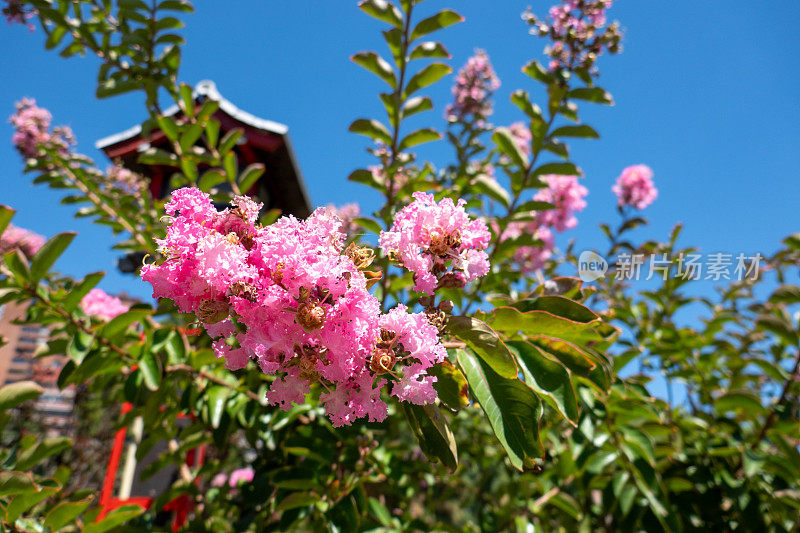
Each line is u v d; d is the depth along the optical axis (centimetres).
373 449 60
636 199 107
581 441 53
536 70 65
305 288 26
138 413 65
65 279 58
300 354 27
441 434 29
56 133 103
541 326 35
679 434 66
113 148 143
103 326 51
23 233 83
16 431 114
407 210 32
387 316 27
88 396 112
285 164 164
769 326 63
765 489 62
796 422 60
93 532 50
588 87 64
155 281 26
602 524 71
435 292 32
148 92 70
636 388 58
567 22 66
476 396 30
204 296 26
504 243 61
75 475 126
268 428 56
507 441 29
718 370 75
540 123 64
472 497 96
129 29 74
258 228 28
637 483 52
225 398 57
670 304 79
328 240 28
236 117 145
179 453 67
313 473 55
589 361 34
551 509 77
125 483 92
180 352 54
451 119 118
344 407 28
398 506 76
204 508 70
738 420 73
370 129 63
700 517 65
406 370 27
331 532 50
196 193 27
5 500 45
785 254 76
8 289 47
